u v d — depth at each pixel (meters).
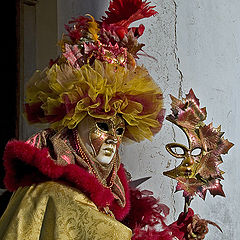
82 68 1.68
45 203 1.57
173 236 1.84
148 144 2.12
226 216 2.29
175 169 1.97
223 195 1.99
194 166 1.97
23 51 3.95
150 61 2.14
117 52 1.76
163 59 2.16
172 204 2.13
